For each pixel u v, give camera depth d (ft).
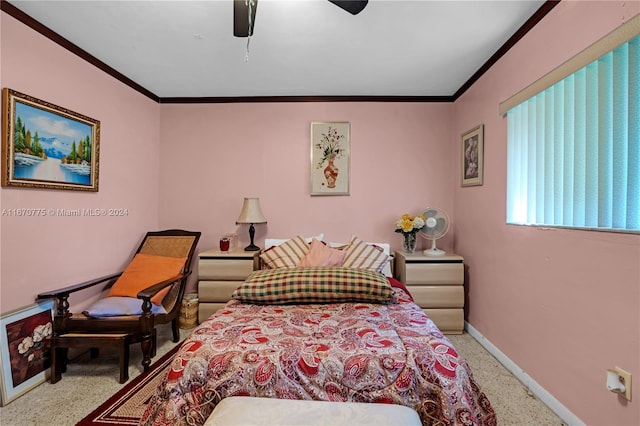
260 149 10.80
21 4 5.92
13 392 5.88
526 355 6.47
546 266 5.84
